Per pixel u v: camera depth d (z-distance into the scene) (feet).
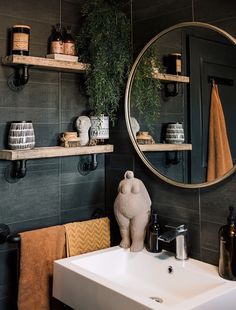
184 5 4.97
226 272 4.12
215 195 4.60
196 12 4.81
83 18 6.02
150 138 5.35
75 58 5.45
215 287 4.02
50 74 5.65
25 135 4.95
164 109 5.13
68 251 5.37
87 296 4.09
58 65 5.21
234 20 4.35
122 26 5.56
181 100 4.89
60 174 5.82
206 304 3.54
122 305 3.65
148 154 5.40
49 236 5.21
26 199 5.40
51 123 5.68
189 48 4.81
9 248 5.21
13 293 5.24
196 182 4.71
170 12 5.18
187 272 4.45
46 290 5.15
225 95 4.34
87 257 4.90
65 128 5.86
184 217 5.01
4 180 5.15
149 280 4.85
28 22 5.37
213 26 4.54
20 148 4.91
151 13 5.48
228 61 4.33
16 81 5.22
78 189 6.07
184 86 4.85
